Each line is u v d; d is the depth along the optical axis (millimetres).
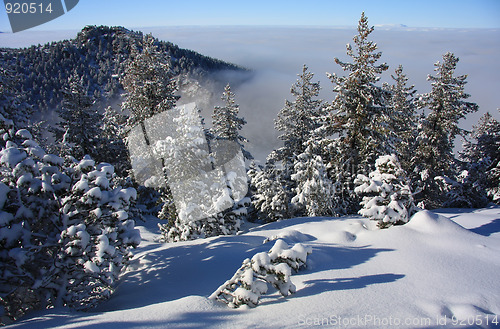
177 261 8141
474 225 10562
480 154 30969
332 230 9344
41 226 6629
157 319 4230
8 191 6145
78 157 23312
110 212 6566
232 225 14070
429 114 23812
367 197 9641
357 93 17547
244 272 4980
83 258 6137
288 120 27328
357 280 5582
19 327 4469
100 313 4801
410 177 25234
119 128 24516
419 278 5586
